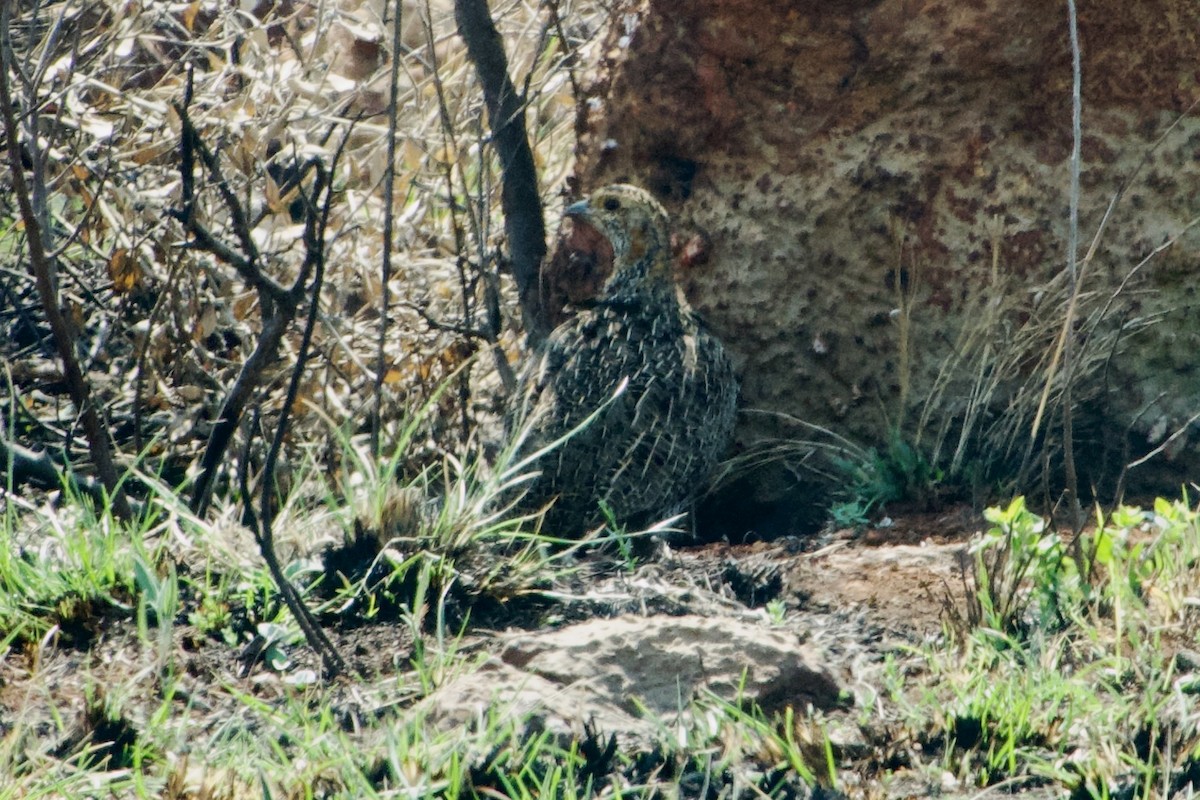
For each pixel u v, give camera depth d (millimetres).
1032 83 10492
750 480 11461
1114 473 10430
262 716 6883
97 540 8188
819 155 11031
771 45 10930
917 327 10930
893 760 6402
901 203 10859
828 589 8477
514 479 9453
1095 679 7039
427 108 13820
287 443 11305
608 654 6969
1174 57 10141
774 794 6062
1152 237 10227
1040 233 10508
